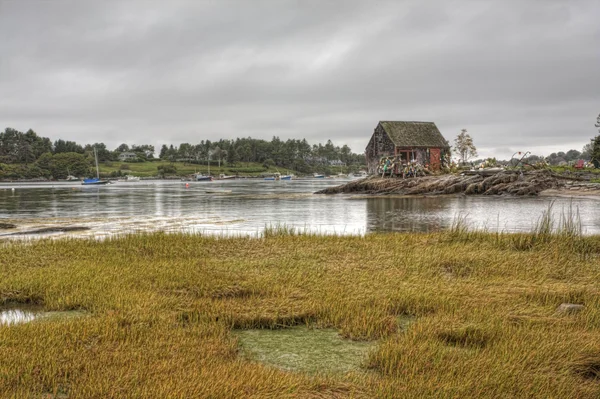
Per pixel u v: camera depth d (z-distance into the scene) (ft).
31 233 79.66
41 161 645.92
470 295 32.35
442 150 267.39
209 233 77.61
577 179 194.80
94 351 21.85
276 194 224.94
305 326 27.99
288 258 45.88
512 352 22.07
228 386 18.37
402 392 18.24
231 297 32.71
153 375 19.53
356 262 44.06
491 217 102.42
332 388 18.97
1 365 20.11
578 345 22.94
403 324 27.84
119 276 37.70
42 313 29.86
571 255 46.91
